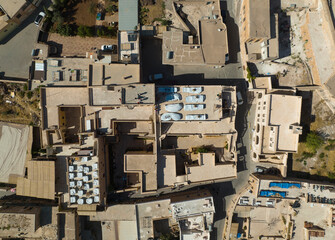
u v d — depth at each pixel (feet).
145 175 139.54
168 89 134.31
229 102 140.46
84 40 145.79
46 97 136.36
